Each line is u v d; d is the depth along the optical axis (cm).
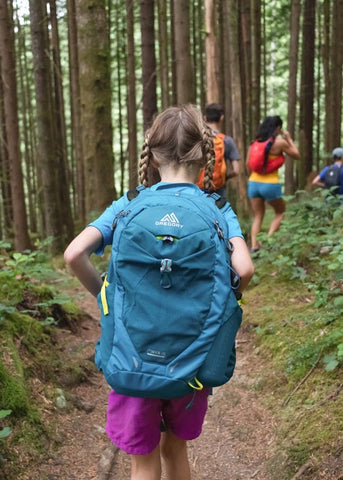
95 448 258
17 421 247
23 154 2327
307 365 292
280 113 2308
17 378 270
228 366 164
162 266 149
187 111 181
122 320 154
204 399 181
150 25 873
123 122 2184
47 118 943
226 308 157
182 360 150
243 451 254
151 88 888
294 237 478
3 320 304
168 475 197
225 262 160
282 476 224
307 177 1406
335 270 399
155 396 154
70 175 1923
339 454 215
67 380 312
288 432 248
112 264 160
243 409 288
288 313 376
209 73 790
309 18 1389
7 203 1307
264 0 1532
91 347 367
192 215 159
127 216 162
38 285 409
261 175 588
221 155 501
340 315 329
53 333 360
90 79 704
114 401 174
